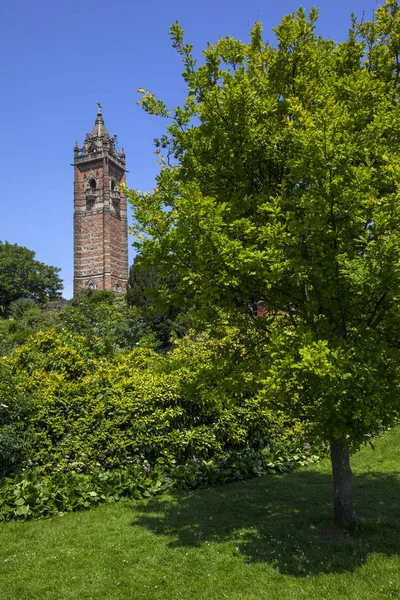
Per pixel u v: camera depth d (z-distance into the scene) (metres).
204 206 4.50
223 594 4.02
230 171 5.54
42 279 67.25
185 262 4.94
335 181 4.32
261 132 5.25
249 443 9.04
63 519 6.04
